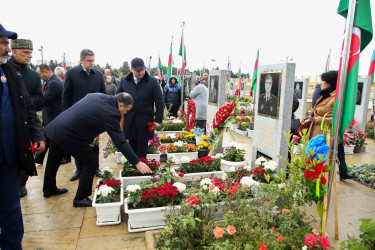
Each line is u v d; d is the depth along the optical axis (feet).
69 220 10.98
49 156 12.51
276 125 13.09
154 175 12.87
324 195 8.95
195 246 8.25
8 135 7.76
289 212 8.68
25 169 8.19
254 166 15.51
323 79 12.94
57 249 9.09
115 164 18.39
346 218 11.47
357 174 16.49
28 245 9.28
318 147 8.64
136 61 13.91
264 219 8.34
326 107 12.65
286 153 12.90
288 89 12.39
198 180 12.76
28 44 12.32
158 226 10.48
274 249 7.16
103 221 10.70
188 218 7.95
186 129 25.27
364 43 8.98
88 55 14.25
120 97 10.59
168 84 35.65
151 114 15.10
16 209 8.14
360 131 23.80
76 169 16.11
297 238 7.88
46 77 16.15
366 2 8.52
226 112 16.96
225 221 8.18
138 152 15.26
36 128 9.31
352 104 8.92
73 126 10.55
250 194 10.69
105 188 10.55
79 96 14.74
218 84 21.43
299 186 9.12
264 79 14.21
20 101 8.03
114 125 10.48
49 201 12.65
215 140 17.54
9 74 7.88
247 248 7.12
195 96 25.40
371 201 13.29
